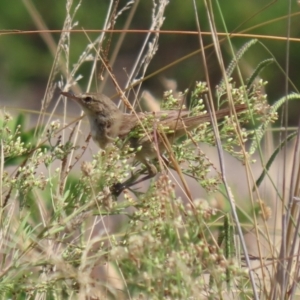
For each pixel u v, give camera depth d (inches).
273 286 250.7
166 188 218.2
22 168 263.4
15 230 272.5
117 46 343.0
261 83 290.8
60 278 231.3
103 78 335.6
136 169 345.7
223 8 1104.8
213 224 287.4
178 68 1155.3
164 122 299.1
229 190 255.0
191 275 211.5
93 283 223.6
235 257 249.9
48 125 308.7
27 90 1209.4
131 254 207.5
